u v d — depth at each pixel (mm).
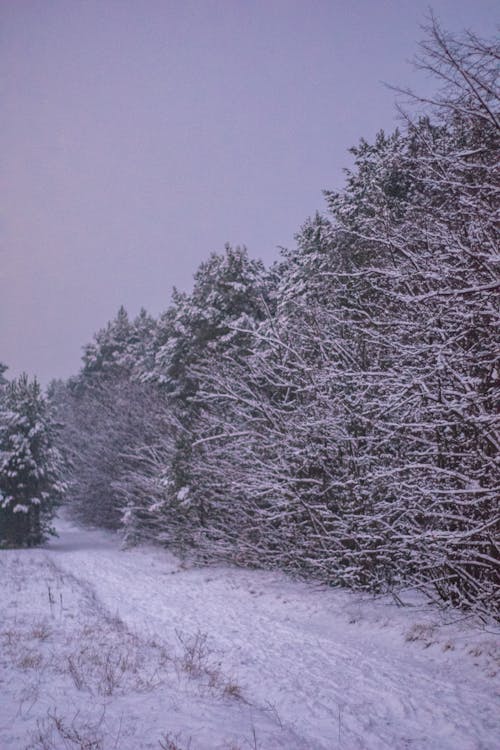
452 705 6898
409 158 9758
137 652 9164
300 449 14578
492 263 8430
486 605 9914
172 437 23922
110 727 5793
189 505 19766
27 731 5648
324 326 15273
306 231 23594
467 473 9594
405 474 11070
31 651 8945
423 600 12344
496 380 8914
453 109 8023
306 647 9844
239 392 18500
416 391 9359
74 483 36312
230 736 5656
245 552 18125
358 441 13508
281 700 7246
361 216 14016
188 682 7637
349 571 13617
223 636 10828
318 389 14430
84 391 53000
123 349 52969
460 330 9094
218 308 25812
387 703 7086
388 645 9703
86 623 11422
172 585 16766
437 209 10000
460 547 10000
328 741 6020
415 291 10727
